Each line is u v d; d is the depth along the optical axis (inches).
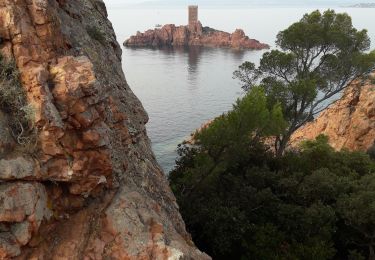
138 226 404.5
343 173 1145.4
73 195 392.8
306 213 875.4
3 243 330.3
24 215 342.3
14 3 393.1
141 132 644.1
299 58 1284.4
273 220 944.3
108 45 703.7
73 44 522.9
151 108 3508.9
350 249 948.6
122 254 382.0
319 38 1202.0
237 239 829.8
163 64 6048.2
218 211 867.4
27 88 370.9
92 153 390.0
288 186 1000.9
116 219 403.9
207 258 448.1
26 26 393.4
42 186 367.2
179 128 2930.6
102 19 763.4
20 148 359.9
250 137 983.6
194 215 872.3
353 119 1715.1
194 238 883.4
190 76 5027.1
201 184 928.3
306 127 2167.8
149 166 582.9
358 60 1208.2
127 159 503.2
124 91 652.1
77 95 375.6
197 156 938.7
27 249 348.2
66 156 370.0
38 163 358.6
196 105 3624.5
